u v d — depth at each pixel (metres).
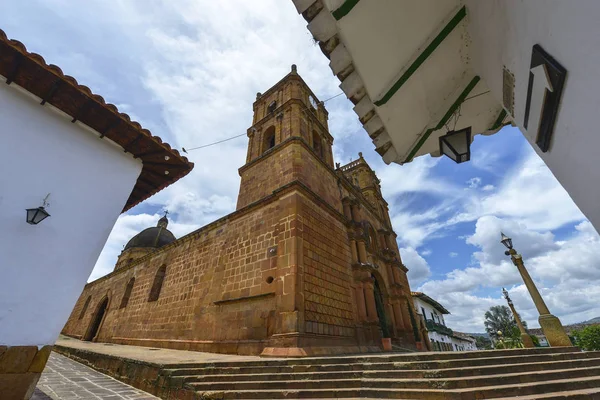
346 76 2.89
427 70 2.85
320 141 19.12
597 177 1.36
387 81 2.83
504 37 2.00
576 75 1.31
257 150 17.64
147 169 6.16
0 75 4.13
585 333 33.12
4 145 3.98
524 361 6.47
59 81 4.23
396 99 3.04
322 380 5.57
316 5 2.31
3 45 3.68
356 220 16.78
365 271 13.65
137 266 21.45
